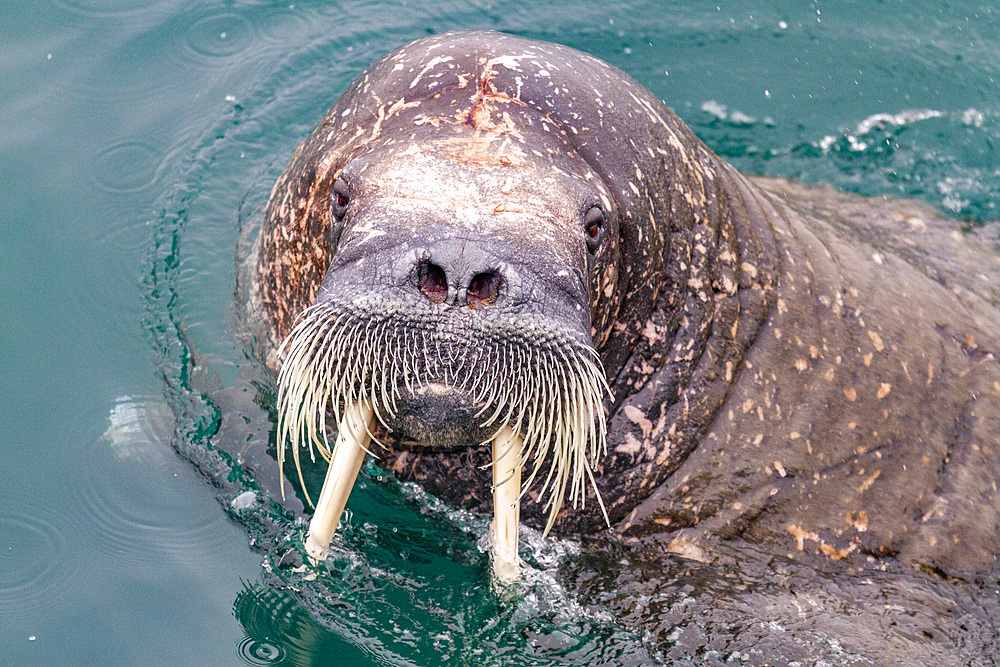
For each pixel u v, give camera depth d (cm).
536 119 716
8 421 905
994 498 916
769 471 850
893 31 1620
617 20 1593
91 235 1101
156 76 1329
